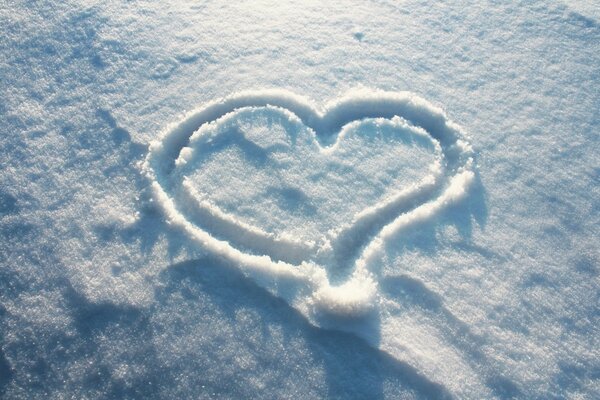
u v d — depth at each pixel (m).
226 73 0.99
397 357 0.73
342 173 0.89
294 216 0.85
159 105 0.95
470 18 1.11
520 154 0.93
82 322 0.75
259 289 0.78
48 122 0.93
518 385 0.73
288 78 0.99
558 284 0.81
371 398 0.71
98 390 0.71
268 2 1.11
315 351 0.73
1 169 0.87
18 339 0.74
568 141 0.95
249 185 0.87
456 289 0.79
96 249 0.81
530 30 1.09
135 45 1.03
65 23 1.05
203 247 0.80
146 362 0.72
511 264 0.82
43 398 0.71
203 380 0.71
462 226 0.85
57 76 0.98
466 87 1.01
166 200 0.85
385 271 0.80
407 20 1.10
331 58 1.03
